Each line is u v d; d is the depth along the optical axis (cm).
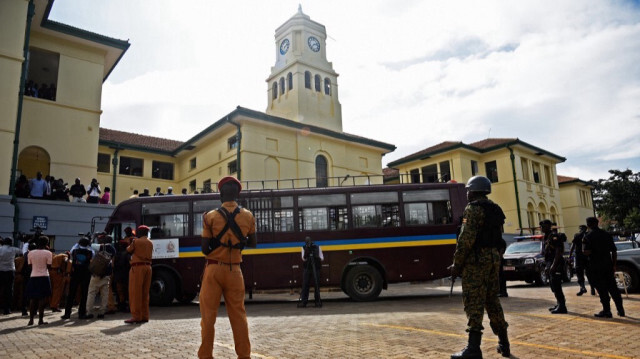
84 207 1783
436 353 546
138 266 924
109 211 1844
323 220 1366
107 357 566
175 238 1344
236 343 435
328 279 1330
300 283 1331
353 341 640
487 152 3794
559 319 793
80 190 1850
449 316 893
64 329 847
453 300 1267
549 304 1037
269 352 576
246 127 2620
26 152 2314
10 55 1750
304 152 2875
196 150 3119
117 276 1163
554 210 4116
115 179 2942
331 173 3020
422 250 1348
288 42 3488
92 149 2183
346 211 1372
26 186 1728
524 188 3691
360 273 1330
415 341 627
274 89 3559
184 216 1363
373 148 3325
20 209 1634
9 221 1574
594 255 820
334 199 1380
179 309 1242
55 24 2086
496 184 3734
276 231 1355
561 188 4838
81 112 2183
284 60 3491
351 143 3175
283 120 2717
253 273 1336
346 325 811
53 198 1784
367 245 1347
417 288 1994
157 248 1338
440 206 1380
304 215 1370
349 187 1390
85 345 656
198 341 670
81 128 2167
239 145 2616
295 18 3475
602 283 811
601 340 597
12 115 1723
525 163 3891
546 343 584
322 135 2962
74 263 1030
